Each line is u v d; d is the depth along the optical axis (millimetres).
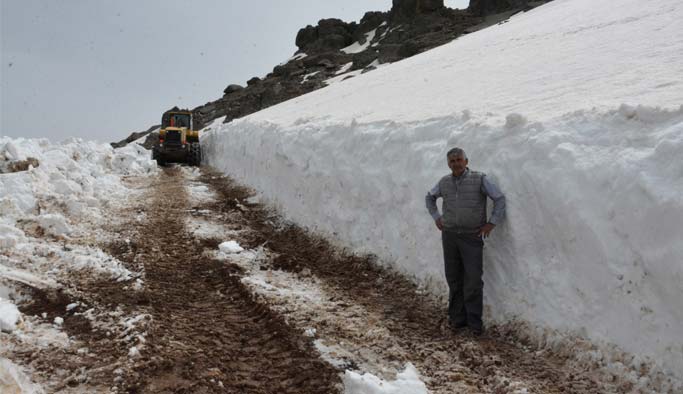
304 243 6660
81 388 2781
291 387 2951
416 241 4867
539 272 3521
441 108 6367
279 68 64688
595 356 2996
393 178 5367
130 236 6484
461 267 3898
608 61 6562
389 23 67750
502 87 7184
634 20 10367
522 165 3746
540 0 52750
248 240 6758
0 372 2592
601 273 3035
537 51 10500
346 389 2896
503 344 3537
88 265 5047
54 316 3816
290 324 3873
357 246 5824
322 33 74375
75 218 7043
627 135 3223
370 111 8195
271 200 8953
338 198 6500
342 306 4359
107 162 13359
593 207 3121
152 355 3197
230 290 4691
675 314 2598
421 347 3541
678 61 5227
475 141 4348
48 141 10727
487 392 2896
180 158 17984
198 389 2842
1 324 3404
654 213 2729
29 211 6711
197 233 6957
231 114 52750
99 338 3441
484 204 3791
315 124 8094
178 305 4227
